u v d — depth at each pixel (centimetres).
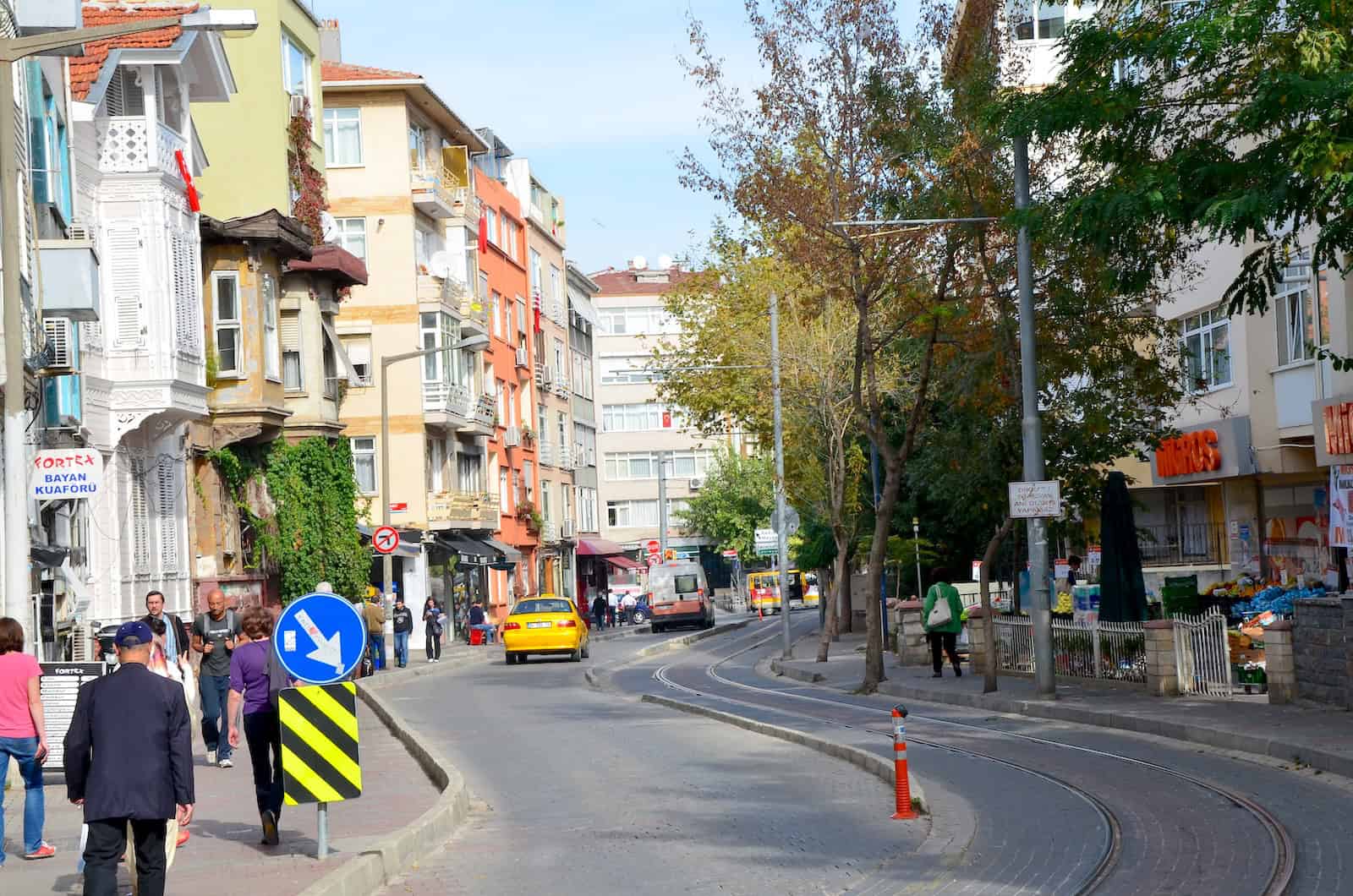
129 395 3131
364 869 1119
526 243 7994
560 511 8500
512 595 7356
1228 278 3459
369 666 4059
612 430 12650
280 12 4872
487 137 7594
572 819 1455
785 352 4100
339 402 4806
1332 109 1627
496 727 2516
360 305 6109
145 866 977
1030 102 1923
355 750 1220
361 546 4800
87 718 972
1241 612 2670
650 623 7631
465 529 6419
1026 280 2539
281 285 4359
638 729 2381
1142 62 1903
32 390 2369
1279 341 3238
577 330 9325
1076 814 1343
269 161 4744
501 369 7356
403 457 6069
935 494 3712
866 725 2294
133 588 3188
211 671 1998
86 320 2205
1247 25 1672
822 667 3859
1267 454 3303
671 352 5056
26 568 1622
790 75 2878
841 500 4100
